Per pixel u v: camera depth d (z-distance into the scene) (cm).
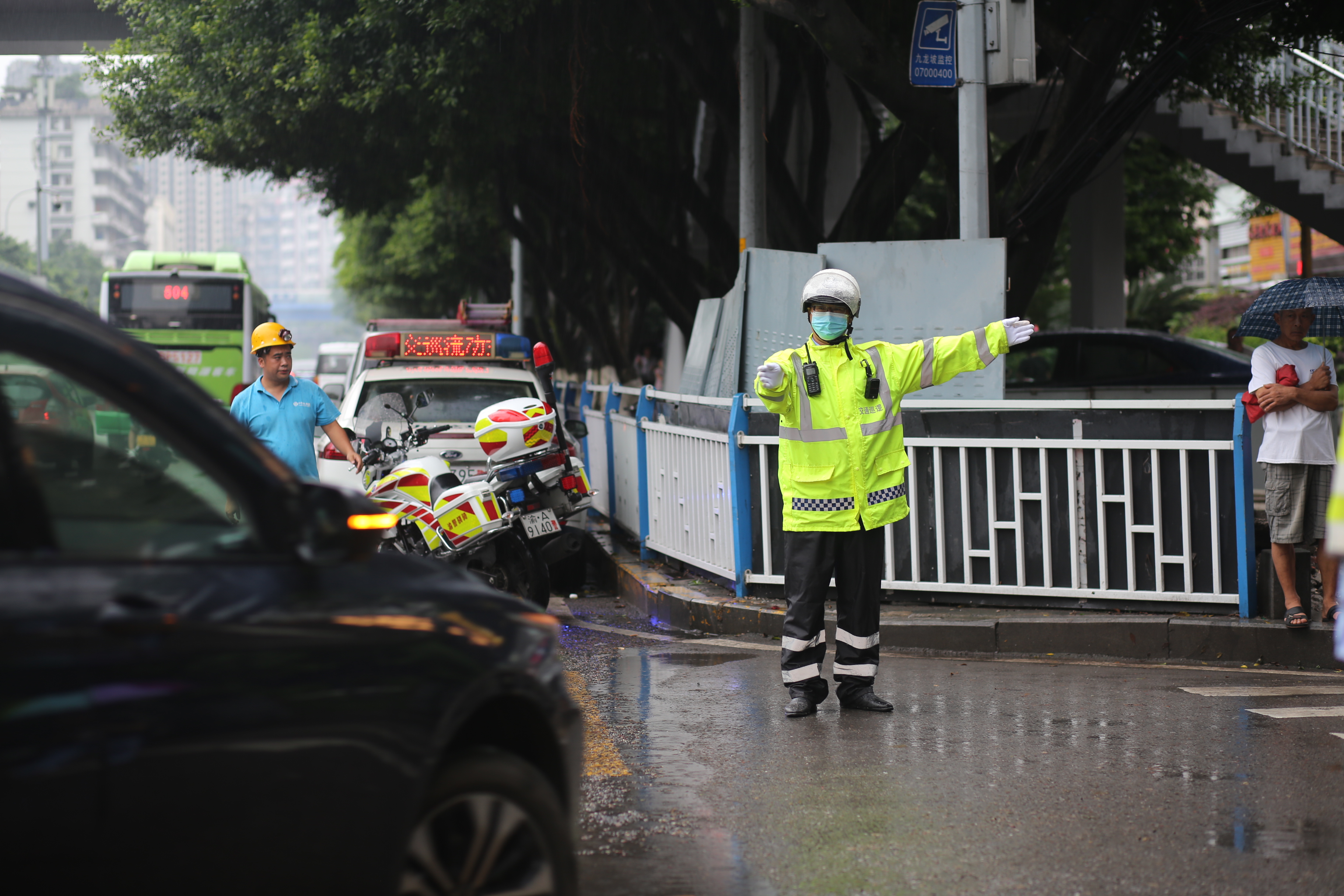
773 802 561
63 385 297
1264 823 526
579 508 1057
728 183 3159
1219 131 2280
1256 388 850
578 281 4184
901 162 1958
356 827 314
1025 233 1512
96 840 261
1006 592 935
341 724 311
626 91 2127
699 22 1895
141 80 2447
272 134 2214
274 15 2038
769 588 1016
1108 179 2672
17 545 273
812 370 719
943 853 496
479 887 353
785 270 1186
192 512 312
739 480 1011
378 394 1251
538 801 365
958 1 1110
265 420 869
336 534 321
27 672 251
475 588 389
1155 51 1928
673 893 459
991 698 757
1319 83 2138
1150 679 809
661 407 1248
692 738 671
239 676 290
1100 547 909
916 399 1109
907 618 923
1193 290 3869
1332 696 752
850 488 716
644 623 1070
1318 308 866
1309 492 838
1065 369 1741
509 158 2383
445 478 1050
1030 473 927
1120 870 476
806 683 721
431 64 1836
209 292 3136
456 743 388
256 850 292
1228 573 882
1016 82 1102
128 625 270
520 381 1287
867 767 614
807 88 2231
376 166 2338
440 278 4884
